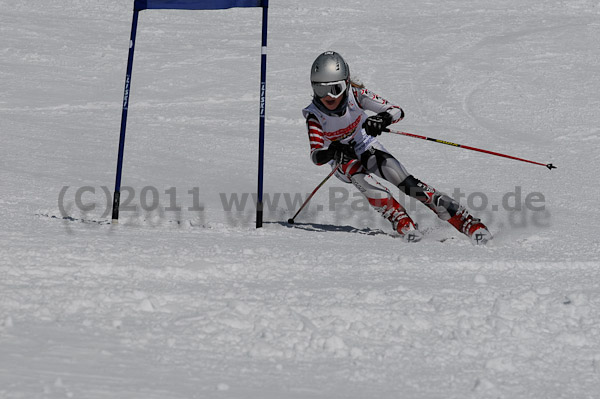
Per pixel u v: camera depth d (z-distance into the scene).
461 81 45.19
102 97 40.91
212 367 9.23
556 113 39.38
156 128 35.34
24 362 8.54
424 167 30.42
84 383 8.09
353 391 8.91
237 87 43.44
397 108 20.94
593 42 54.31
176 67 47.47
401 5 69.88
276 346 10.14
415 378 9.53
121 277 13.09
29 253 14.14
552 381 9.77
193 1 21.30
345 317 11.47
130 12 64.81
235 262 14.64
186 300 11.77
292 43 54.56
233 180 27.75
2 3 64.94
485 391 9.18
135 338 9.93
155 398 7.92
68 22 59.50
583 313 12.34
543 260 16.55
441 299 12.67
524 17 63.53
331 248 17.25
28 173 26.64
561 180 29.16
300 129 36.16
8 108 37.81
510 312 12.12
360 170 21.25
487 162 31.47
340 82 20.02
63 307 10.97
